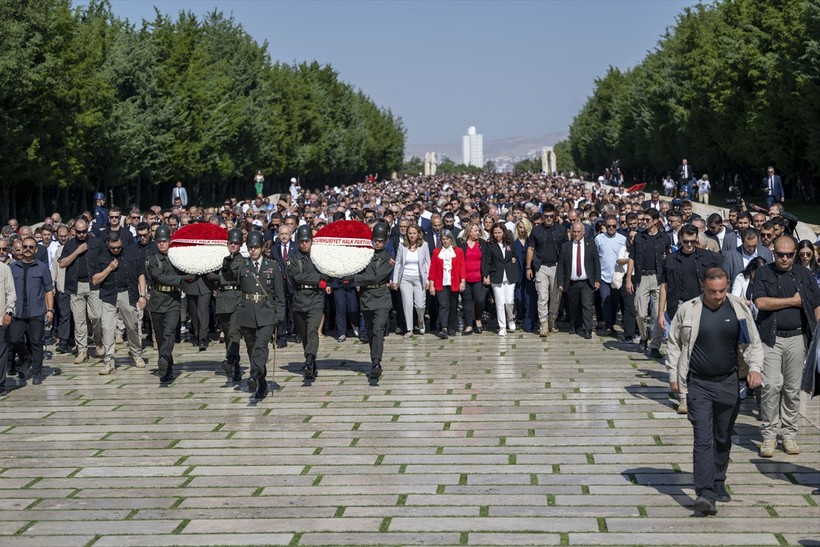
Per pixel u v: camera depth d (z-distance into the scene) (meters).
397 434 11.09
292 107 86.44
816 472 9.53
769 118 47.59
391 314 19.58
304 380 14.16
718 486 8.72
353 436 11.04
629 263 16.16
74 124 40.56
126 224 21.59
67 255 15.85
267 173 79.00
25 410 12.69
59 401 13.17
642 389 13.22
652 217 16.69
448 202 25.97
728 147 56.84
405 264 17.89
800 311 10.02
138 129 47.28
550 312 18.03
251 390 13.01
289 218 19.77
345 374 14.60
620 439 10.73
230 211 29.75
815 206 48.25
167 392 13.62
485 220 18.53
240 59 73.31
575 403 12.46
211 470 9.88
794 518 8.24
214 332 18.66
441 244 18.41
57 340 18.41
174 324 14.16
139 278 15.18
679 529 8.02
